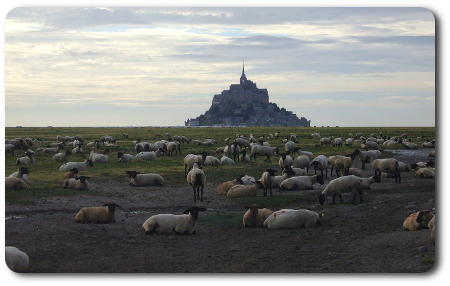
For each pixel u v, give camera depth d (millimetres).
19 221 17984
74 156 44375
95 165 37344
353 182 22531
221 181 30703
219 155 47562
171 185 29016
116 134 96188
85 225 17812
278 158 44625
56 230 16719
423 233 15547
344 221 18938
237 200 24141
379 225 17844
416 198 23391
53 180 28391
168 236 16516
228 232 17312
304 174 31344
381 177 32625
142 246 14977
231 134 98250
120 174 32438
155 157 42281
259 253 14109
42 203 22016
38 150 48312
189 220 16828
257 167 37562
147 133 102500
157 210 22156
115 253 14062
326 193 22641
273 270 12180
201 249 14664
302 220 17812
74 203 22438
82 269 12328
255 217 18188
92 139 75875
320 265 12625
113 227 17688
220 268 12461
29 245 14617
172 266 12703
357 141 66000
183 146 59969
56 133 99938
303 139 77250
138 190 26906
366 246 14586
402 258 12875
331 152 50688
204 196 25609
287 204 23344
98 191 25859
